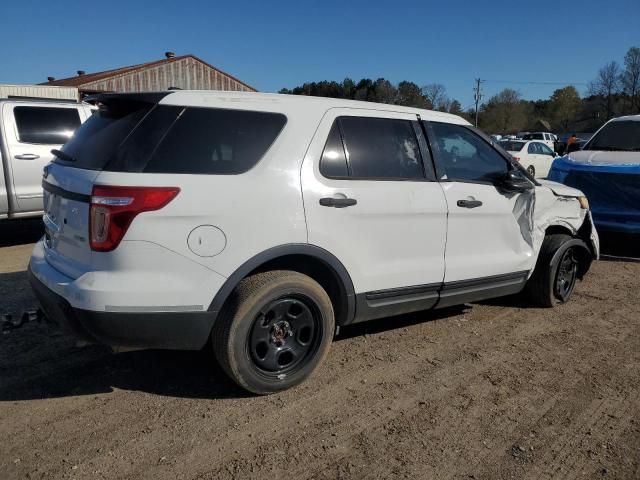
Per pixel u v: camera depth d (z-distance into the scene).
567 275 5.50
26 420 3.15
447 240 4.21
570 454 2.97
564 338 4.62
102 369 3.81
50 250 3.55
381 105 4.02
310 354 3.58
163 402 3.39
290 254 3.38
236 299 3.21
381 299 3.89
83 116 8.19
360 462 2.84
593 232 5.63
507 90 81.50
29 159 7.68
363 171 3.75
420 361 4.08
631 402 3.55
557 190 5.21
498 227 4.59
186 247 3.04
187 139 3.15
